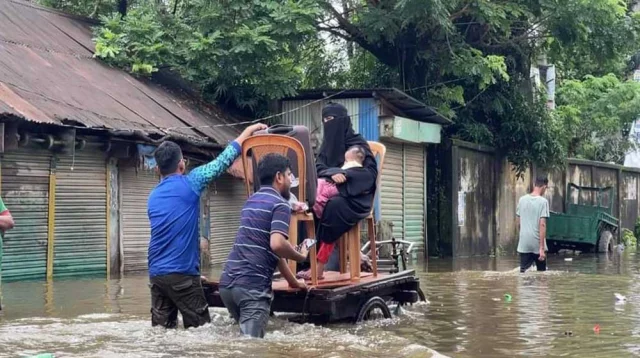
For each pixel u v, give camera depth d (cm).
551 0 1934
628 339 638
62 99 1229
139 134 1238
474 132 2091
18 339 590
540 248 1294
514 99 2177
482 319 749
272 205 627
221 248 1548
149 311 783
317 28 1889
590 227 2206
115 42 1579
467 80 2016
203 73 1630
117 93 1409
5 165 1116
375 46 2025
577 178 2655
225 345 571
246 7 1616
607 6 1955
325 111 764
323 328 662
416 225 1936
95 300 885
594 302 885
